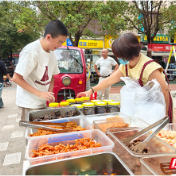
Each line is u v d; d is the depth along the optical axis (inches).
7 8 572.4
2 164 97.8
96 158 37.2
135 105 66.4
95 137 52.4
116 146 44.4
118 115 70.1
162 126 43.5
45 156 38.4
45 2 313.1
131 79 71.8
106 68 209.9
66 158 35.9
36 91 71.7
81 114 68.5
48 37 67.2
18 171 90.8
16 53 778.8
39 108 81.0
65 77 147.3
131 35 59.9
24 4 331.0
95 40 511.2
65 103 79.9
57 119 63.3
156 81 62.7
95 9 278.8
